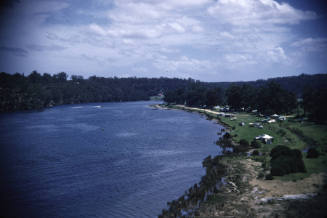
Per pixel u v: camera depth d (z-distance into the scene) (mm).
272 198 39750
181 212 38719
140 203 43344
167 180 53875
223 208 38406
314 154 60031
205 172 58312
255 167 57188
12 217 39156
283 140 83188
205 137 101125
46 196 46844
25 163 67000
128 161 68562
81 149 82312
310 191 41094
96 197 46125
